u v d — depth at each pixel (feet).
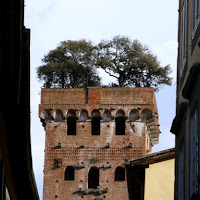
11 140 90.94
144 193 160.76
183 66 109.91
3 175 88.33
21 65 82.12
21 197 112.78
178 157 113.09
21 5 75.66
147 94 389.80
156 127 400.47
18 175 101.91
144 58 479.41
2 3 71.97
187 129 102.63
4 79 79.25
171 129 116.06
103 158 386.93
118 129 397.19
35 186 111.75
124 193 381.81
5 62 77.97
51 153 389.19
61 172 386.11
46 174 386.52
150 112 388.16
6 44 76.64
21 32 78.74
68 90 392.06
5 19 74.33
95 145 388.16
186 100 104.58
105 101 391.04
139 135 387.14
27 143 95.71
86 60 479.82
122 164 385.09
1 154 87.51
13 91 82.99
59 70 474.08
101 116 389.19
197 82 92.68
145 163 161.38
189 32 104.37
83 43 482.28
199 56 94.58
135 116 388.98
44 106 391.45
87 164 386.93
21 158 97.71
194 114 95.30
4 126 86.02
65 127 391.24
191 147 96.84
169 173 161.58
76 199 382.83
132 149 386.11
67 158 388.16
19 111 88.17
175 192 117.60
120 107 389.19
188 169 99.86
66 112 391.04
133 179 170.30
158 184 161.07
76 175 385.29
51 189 385.09
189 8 105.09
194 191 93.25
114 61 481.46
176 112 116.57
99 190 382.22
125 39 482.28
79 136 389.39
